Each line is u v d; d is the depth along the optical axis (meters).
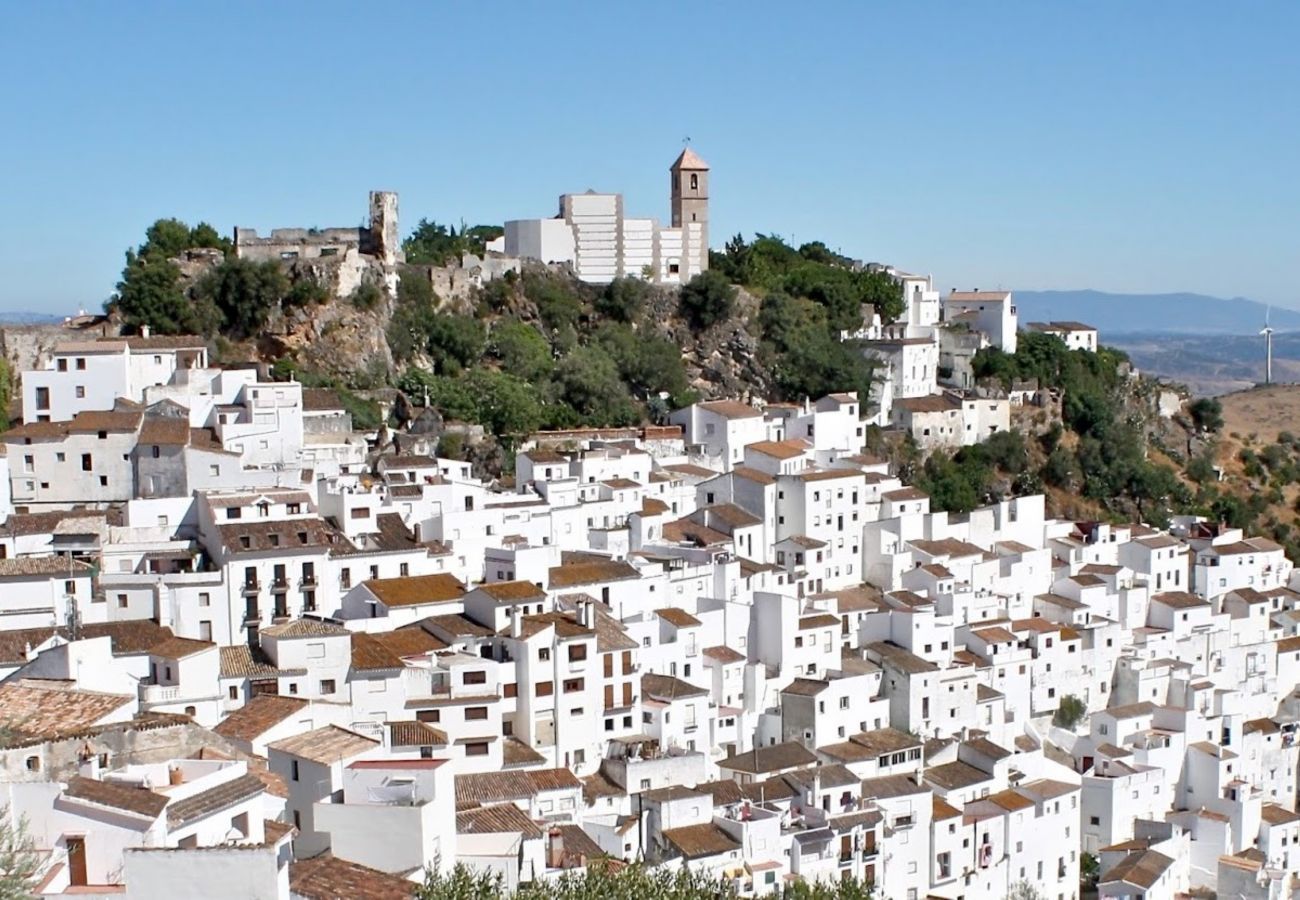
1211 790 177.25
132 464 165.38
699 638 161.50
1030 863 158.88
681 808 133.62
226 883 70.56
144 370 183.25
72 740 81.88
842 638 178.00
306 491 157.00
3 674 119.50
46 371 180.75
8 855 67.75
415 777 96.50
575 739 142.25
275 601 143.25
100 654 116.81
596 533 179.62
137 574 141.25
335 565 148.62
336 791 98.44
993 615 191.62
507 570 157.50
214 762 84.75
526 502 178.62
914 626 175.75
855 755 155.12
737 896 107.75
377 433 199.25
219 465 162.50
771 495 196.00
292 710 117.75
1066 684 188.75
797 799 144.00
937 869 149.75
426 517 168.38
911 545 197.50
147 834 73.81
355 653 133.75
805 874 135.75
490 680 135.38
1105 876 156.75
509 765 133.88
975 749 163.38
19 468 164.62
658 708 147.62
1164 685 194.12
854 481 199.00
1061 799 161.88
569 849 118.88
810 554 191.75
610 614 154.50
